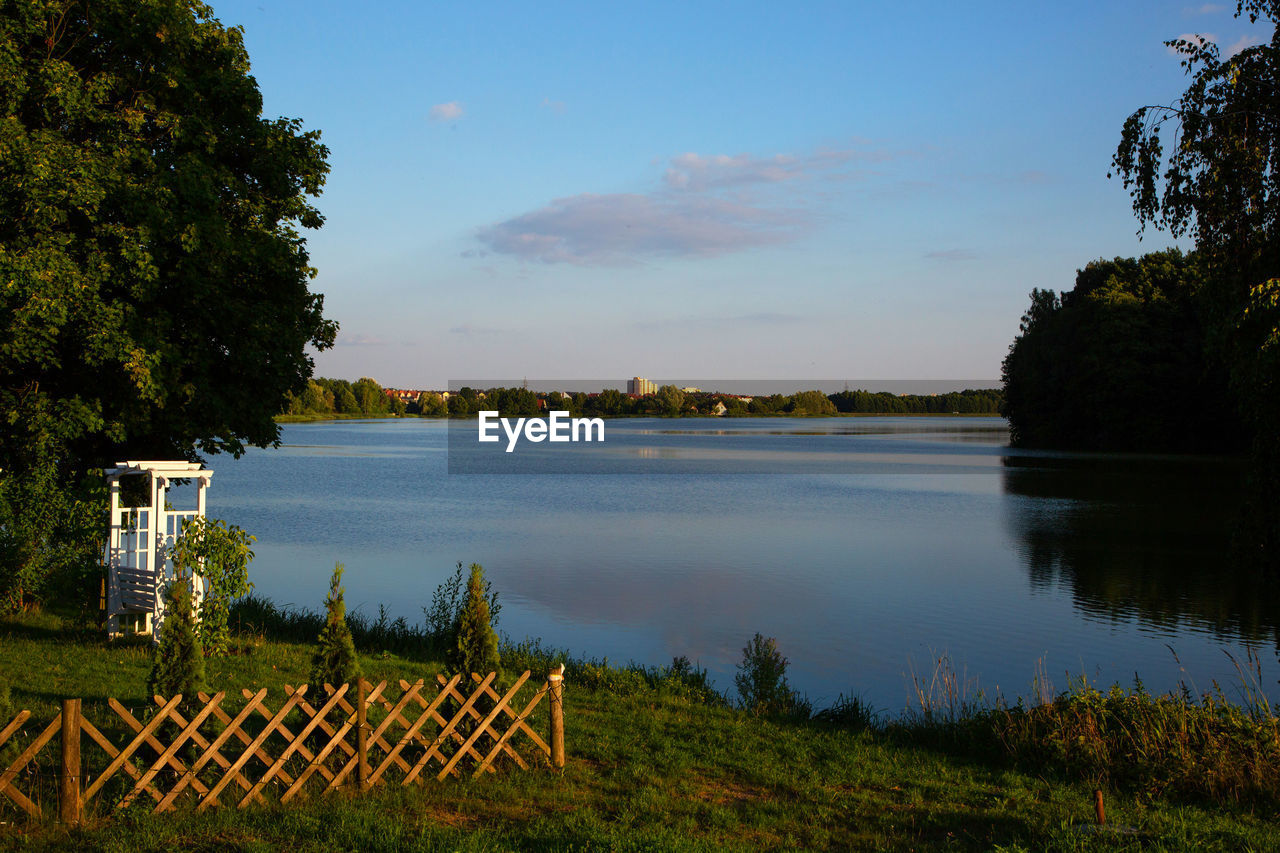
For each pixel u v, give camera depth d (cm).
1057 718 1073
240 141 1906
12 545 1462
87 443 1902
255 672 1251
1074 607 2256
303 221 2094
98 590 1543
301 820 714
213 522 1356
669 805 827
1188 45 1295
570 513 4631
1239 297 1292
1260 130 1259
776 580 2661
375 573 2778
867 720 1252
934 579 2677
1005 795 905
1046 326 9719
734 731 1102
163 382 1644
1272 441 1284
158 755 740
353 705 802
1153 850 736
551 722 912
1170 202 1313
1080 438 9075
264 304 1831
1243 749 967
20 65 1536
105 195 1502
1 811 704
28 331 1419
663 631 1991
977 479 6525
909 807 862
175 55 1784
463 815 771
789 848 739
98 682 1150
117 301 1546
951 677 1575
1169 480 5962
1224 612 2192
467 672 898
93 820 699
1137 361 7912
